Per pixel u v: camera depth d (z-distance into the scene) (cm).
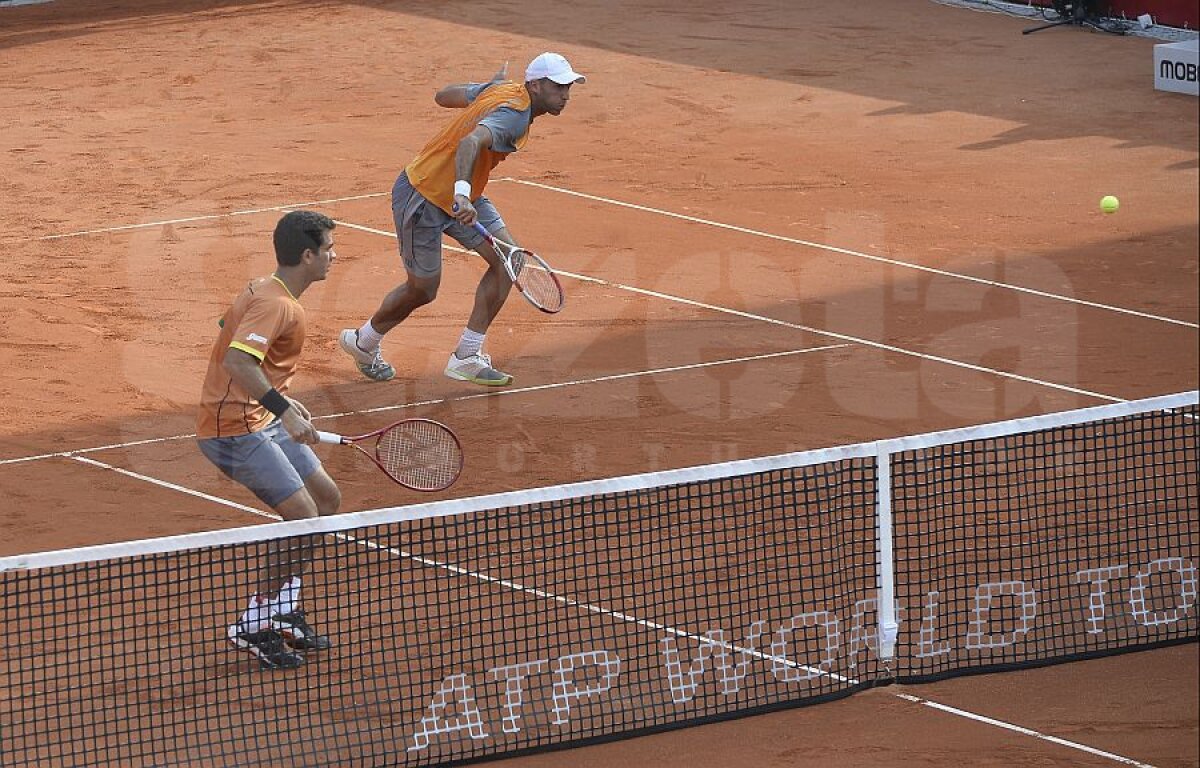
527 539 2261
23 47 6838
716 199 4475
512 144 2886
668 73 6188
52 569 2128
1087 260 3919
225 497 2464
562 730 1814
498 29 7119
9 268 3750
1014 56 6438
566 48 6681
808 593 2103
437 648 1964
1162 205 4422
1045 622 2064
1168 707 1877
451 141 2880
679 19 7312
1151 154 4978
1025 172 4778
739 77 6116
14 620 1972
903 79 6053
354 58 6550
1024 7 7275
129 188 4538
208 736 1778
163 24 7356
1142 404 2066
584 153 4978
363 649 1959
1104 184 4644
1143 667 1975
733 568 2169
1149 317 3475
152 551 1728
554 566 2084
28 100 5753
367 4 7775
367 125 5391
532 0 7831
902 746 1792
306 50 6719
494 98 2877
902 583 2145
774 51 6588
